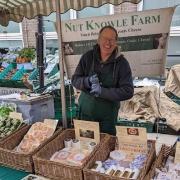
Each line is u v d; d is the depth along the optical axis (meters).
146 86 4.30
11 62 4.90
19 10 3.27
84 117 2.18
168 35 2.16
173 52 6.10
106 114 2.09
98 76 2.01
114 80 1.98
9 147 1.69
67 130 1.78
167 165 1.43
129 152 1.54
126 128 1.54
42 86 3.63
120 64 1.96
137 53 2.26
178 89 3.94
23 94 2.48
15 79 4.04
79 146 1.64
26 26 8.34
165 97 4.23
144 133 1.49
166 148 1.58
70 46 2.39
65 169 1.37
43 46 3.95
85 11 6.91
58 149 1.65
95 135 1.64
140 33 2.21
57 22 1.91
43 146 1.56
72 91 2.71
